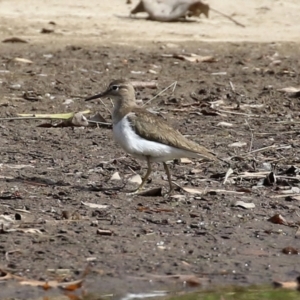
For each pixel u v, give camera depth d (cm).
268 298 1017
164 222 1189
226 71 2194
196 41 2509
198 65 2248
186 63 2264
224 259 1098
